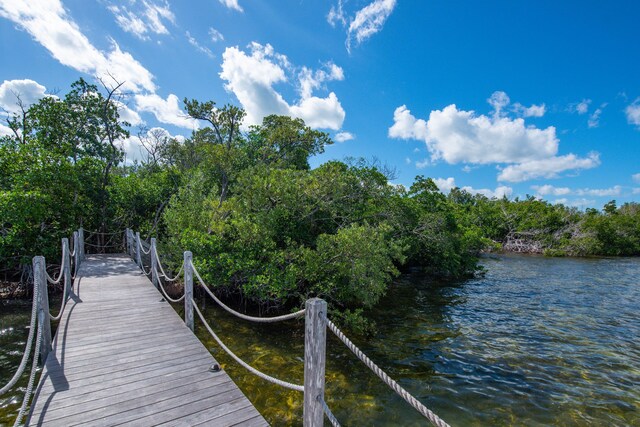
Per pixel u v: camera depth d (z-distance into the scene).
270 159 19.36
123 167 25.69
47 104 15.98
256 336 8.34
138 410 3.38
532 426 5.32
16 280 12.48
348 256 9.38
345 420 5.22
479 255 31.62
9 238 10.71
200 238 10.01
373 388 6.24
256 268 9.69
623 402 6.06
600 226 36.25
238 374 6.36
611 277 20.33
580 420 5.51
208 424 3.19
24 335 8.10
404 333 9.41
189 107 16.73
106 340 5.19
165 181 19.11
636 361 7.85
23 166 12.25
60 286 11.70
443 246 16.23
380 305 12.22
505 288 16.19
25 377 6.04
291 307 10.57
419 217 16.64
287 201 10.98
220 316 9.69
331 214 12.58
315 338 2.50
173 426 3.14
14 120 16.88
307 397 2.57
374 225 13.25
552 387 6.57
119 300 7.41
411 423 5.20
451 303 13.05
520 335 9.54
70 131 16.64
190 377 4.09
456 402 5.93
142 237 17.52
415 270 19.61
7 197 10.44
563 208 46.88
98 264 12.00
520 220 39.66
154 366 4.35
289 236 11.28
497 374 7.07
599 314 11.94
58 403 3.45
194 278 9.48
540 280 18.67
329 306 9.87
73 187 13.59
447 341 8.90
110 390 3.73
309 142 19.06
